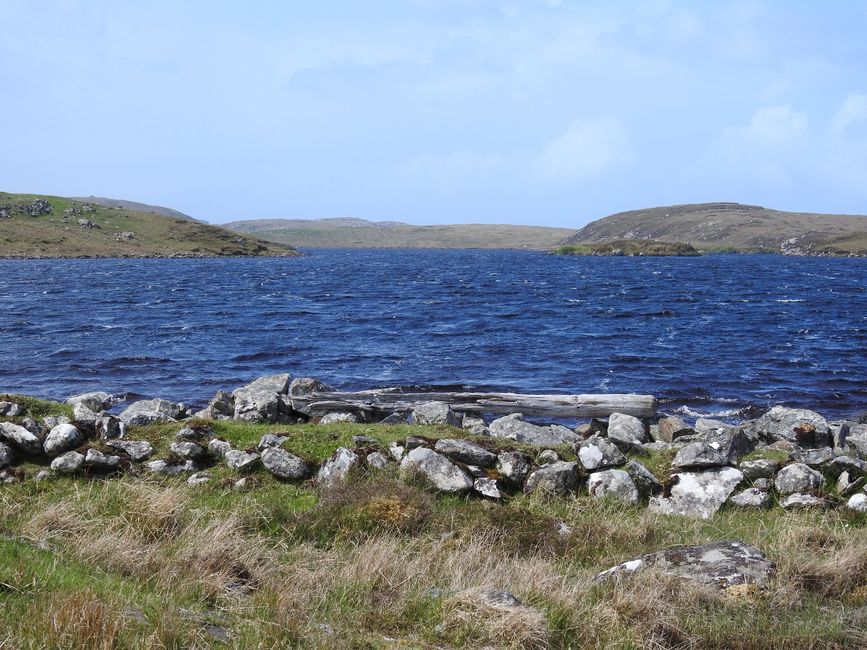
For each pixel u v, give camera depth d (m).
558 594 9.05
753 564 9.54
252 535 10.05
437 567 9.62
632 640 8.63
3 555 8.73
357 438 11.99
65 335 33.19
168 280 75.62
